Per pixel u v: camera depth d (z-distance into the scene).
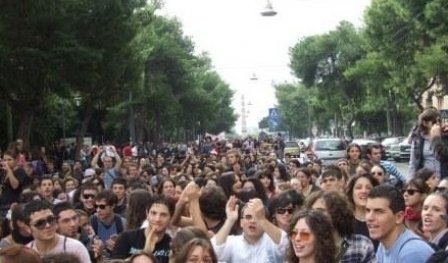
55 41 25.70
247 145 52.31
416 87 47.06
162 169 20.36
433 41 42.19
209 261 5.39
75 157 35.06
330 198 6.04
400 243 5.63
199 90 66.38
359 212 7.35
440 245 6.64
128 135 58.94
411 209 7.90
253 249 6.98
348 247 5.93
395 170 14.08
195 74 64.31
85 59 25.86
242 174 17.12
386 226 5.65
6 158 14.84
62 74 25.98
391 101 63.56
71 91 28.27
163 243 7.51
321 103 79.12
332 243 5.15
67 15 26.06
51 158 38.16
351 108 75.25
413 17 39.97
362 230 7.16
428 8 35.53
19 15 25.14
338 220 5.93
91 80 26.67
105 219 10.11
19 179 14.72
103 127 56.16
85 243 8.98
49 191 13.23
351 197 7.39
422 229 7.56
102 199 10.04
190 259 5.34
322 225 5.14
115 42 28.30
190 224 7.84
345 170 12.88
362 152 14.99
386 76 51.72
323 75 73.56
